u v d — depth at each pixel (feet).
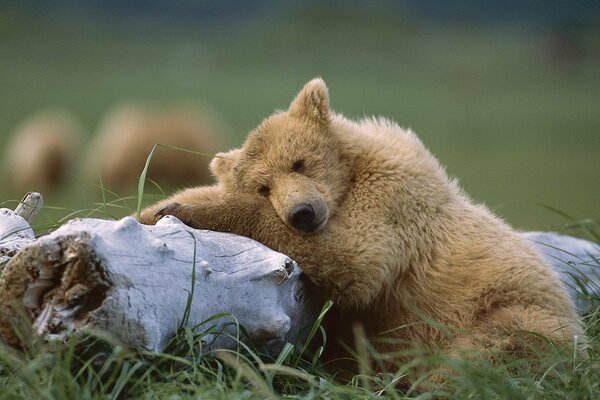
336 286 35.22
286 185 36.52
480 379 28.68
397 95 363.15
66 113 265.34
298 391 30.71
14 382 26.86
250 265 31.01
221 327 30.04
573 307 37.11
